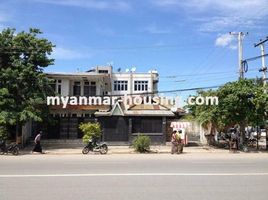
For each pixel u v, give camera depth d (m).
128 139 40.88
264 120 37.12
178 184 13.63
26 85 35.44
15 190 12.30
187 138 42.44
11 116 33.41
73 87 46.19
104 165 20.31
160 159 24.95
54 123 38.50
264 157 27.48
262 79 39.88
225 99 35.97
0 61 36.03
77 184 13.55
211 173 16.81
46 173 16.64
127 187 12.95
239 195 11.60
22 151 33.91
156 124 41.56
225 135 40.53
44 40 36.84
